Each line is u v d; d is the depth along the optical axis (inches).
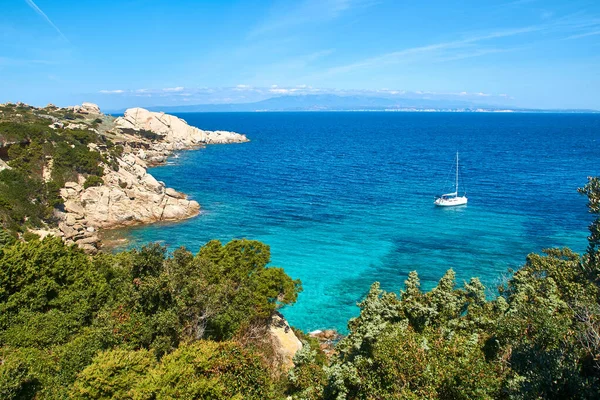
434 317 896.9
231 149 6471.5
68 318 930.1
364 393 690.8
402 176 4264.3
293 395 792.3
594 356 645.3
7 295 951.0
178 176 4168.3
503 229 2534.5
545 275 1142.3
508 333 762.8
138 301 947.3
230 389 713.0
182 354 757.3
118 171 3120.1
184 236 2406.5
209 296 1016.9
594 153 5787.4
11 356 799.7
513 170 4515.3
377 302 890.7
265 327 1254.3
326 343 1413.6
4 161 2500.0
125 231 2476.6
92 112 6589.6
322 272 1957.4
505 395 629.6
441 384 606.9
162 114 6688.0
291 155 5841.5
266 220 2731.3
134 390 683.4
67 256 1128.2
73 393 700.7
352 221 2719.0
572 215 2783.0
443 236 2425.0
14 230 1892.2
